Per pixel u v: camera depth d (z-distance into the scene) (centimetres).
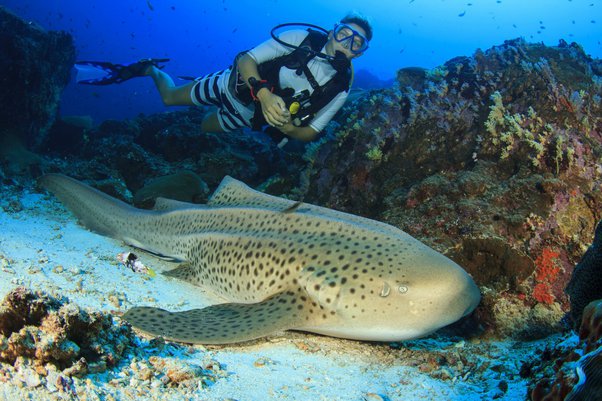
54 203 231
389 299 108
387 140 202
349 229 125
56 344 75
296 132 198
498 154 171
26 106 318
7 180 250
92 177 275
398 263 112
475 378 104
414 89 220
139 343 96
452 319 108
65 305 82
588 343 67
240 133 318
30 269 129
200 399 78
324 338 120
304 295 118
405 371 107
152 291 137
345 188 204
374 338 113
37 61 316
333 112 198
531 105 177
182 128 305
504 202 152
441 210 157
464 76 207
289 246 128
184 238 164
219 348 105
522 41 216
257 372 96
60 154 377
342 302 111
